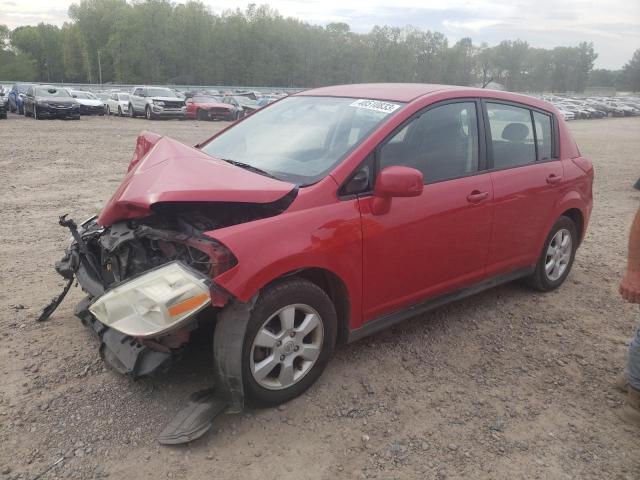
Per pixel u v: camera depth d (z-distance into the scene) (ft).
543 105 15.76
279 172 11.31
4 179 32.65
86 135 62.64
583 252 21.26
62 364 11.58
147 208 9.20
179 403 10.39
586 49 446.19
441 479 8.86
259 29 326.24
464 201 12.59
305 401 10.68
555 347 13.33
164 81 322.34
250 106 107.14
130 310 9.16
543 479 8.95
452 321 14.39
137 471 8.76
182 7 318.65
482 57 385.91
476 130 13.35
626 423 10.48
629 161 57.16
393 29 349.41
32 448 9.15
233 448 9.35
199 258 9.66
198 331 10.81
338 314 11.32
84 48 346.95
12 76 355.15
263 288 9.77
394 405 10.69
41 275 16.62
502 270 14.40
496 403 10.94
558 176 15.38
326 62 342.23
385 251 11.20
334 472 8.92
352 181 10.78
